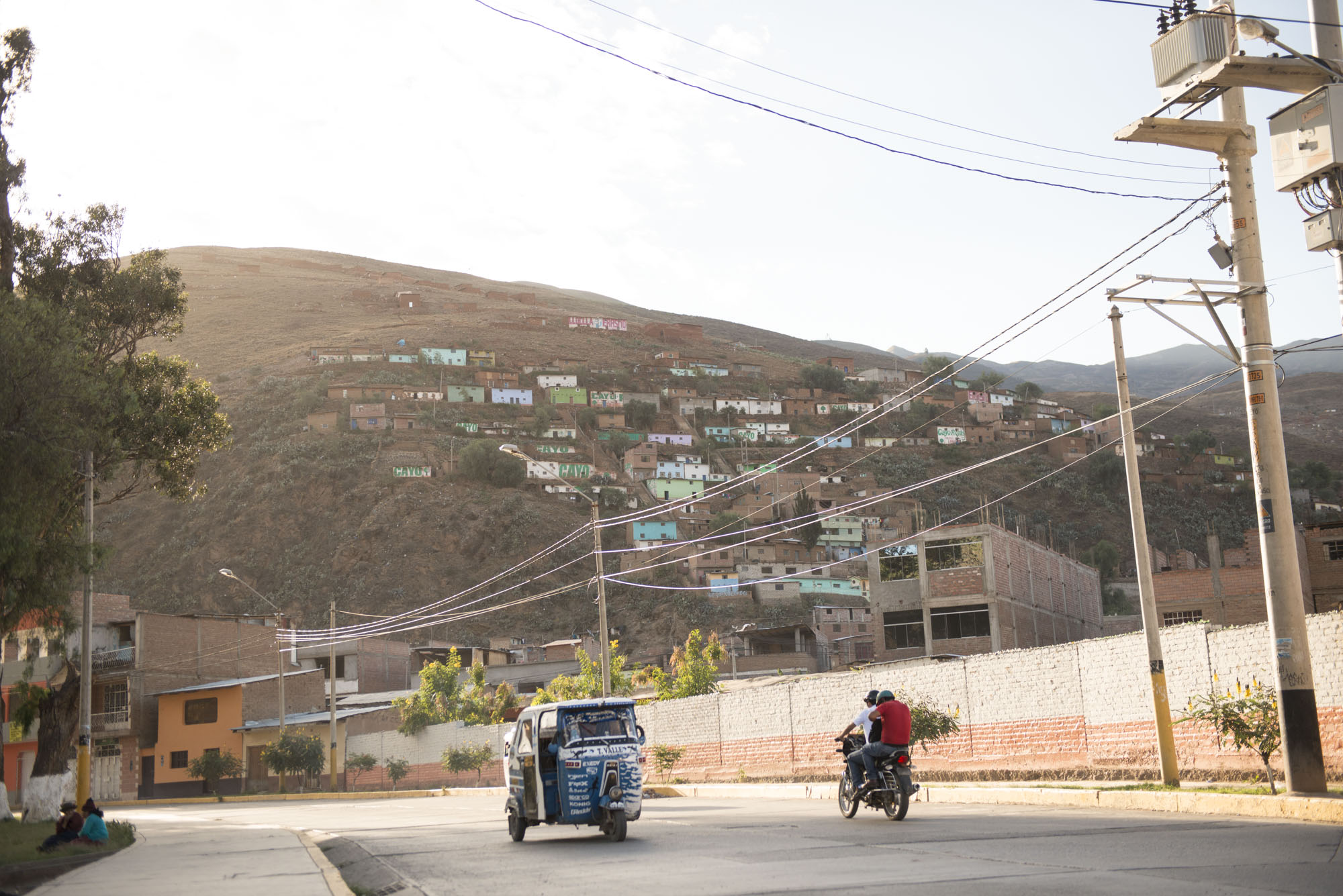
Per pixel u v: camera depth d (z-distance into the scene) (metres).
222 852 15.55
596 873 11.02
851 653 78.94
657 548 147.25
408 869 12.95
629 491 169.75
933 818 15.80
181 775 62.19
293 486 161.75
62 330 23.67
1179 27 15.51
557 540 153.25
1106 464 188.00
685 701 36.62
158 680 64.44
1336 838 10.91
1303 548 46.59
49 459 21.50
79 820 19.44
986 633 54.34
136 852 16.72
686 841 14.20
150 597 150.12
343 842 18.03
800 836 13.83
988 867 9.66
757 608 127.38
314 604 146.50
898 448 196.75
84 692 28.88
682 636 124.50
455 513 155.75
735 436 198.38
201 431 35.28
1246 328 15.98
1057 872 9.14
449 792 45.06
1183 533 179.88
